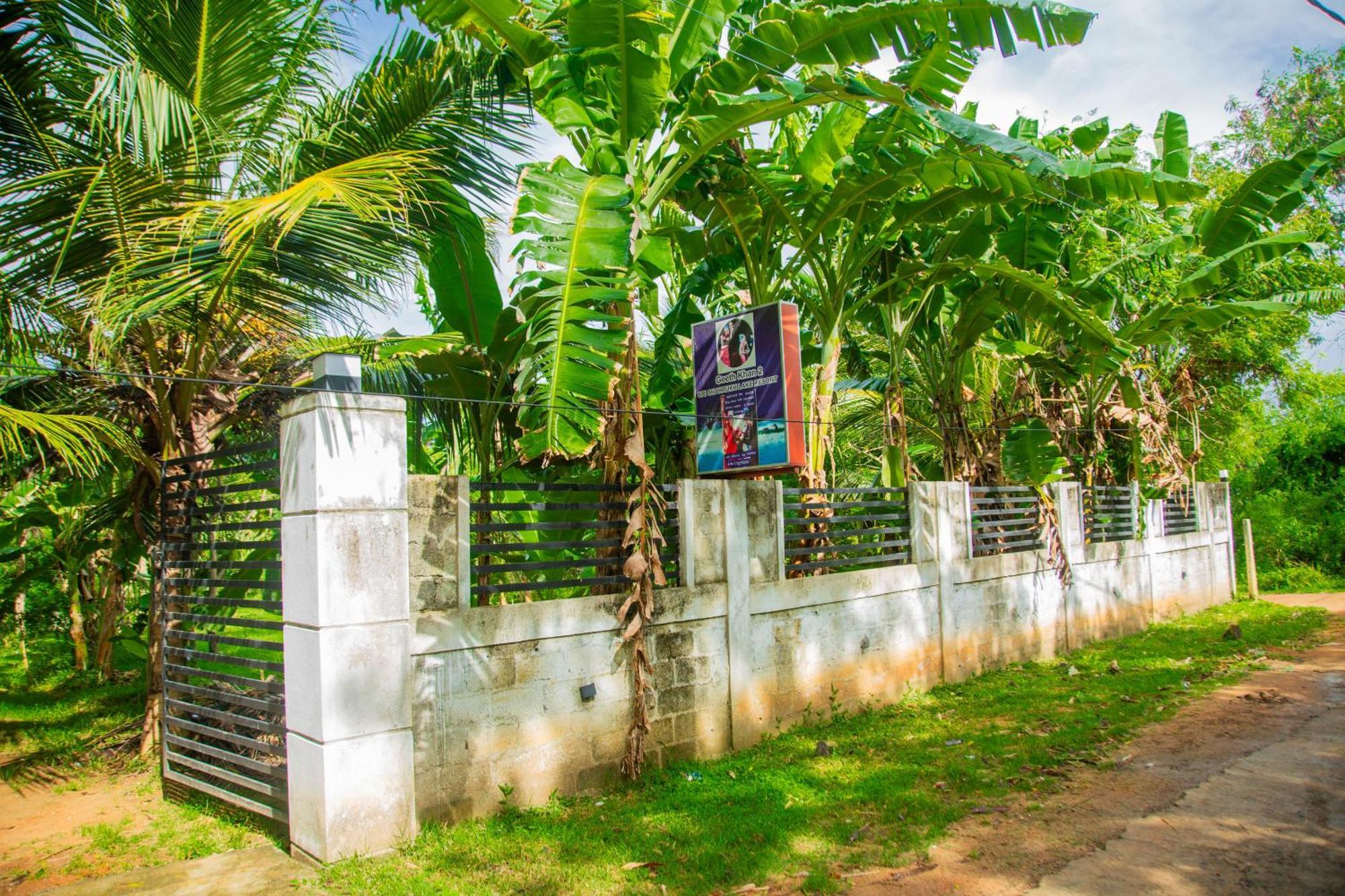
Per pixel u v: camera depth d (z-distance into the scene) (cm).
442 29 648
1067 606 1152
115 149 576
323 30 681
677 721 648
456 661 521
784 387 675
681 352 1030
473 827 507
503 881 435
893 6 647
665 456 960
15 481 808
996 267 898
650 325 1055
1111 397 1380
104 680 1138
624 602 611
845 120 768
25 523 1012
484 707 532
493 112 642
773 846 477
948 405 1106
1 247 542
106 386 707
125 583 1166
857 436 1588
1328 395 2048
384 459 493
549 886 429
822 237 928
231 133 645
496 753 537
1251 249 1041
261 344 771
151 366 654
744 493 720
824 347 912
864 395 1414
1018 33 634
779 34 687
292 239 591
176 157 594
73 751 752
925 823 511
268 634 708
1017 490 1095
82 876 464
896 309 1041
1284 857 450
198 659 586
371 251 615
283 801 501
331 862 453
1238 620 1403
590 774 587
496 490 580
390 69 620
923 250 1051
